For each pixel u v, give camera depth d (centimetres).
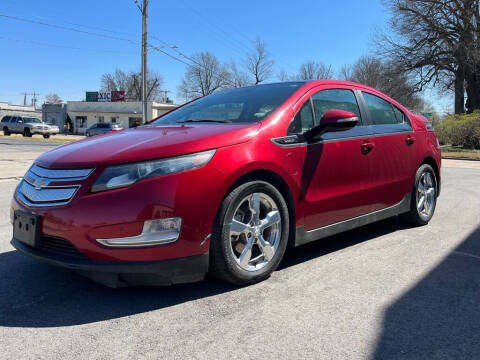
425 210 497
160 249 259
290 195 326
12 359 214
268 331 244
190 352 221
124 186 258
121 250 254
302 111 351
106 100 5912
